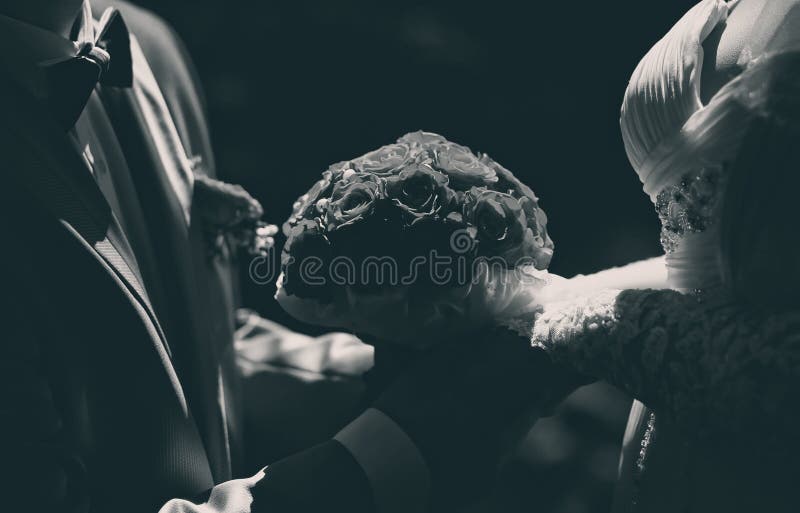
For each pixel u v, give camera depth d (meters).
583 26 6.76
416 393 1.27
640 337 1.16
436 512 1.25
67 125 1.33
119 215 1.44
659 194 1.24
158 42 1.80
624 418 4.13
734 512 1.17
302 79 6.16
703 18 1.21
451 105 6.38
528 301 1.35
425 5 6.70
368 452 1.24
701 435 1.12
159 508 1.34
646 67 1.25
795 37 1.10
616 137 6.51
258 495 1.24
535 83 6.64
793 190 1.07
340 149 6.07
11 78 1.30
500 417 1.26
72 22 1.49
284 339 1.99
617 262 5.82
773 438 1.07
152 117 1.60
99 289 1.29
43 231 1.27
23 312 1.26
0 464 1.25
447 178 1.29
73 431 1.33
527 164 6.39
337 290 1.31
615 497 1.44
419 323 1.29
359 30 6.35
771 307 1.10
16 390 1.26
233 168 5.74
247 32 6.18
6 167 1.25
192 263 1.54
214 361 1.55
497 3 6.75
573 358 1.23
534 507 3.79
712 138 1.13
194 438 1.39
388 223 1.25
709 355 1.09
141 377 1.31
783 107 1.07
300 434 1.85
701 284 1.19
